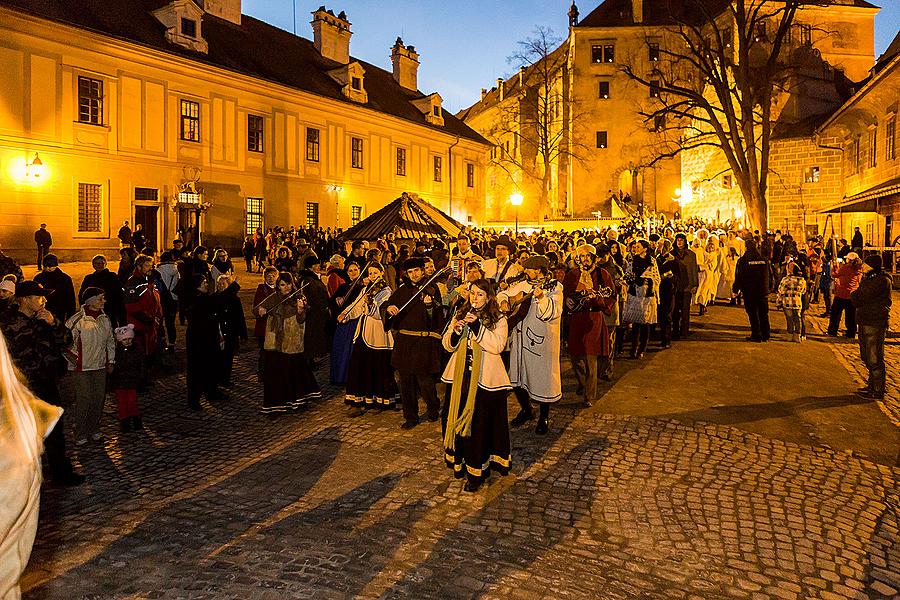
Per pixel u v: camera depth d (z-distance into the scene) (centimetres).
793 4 2667
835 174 3284
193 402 827
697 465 613
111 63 2539
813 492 554
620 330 1130
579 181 5391
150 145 2686
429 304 709
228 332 930
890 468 612
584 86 5347
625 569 426
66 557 439
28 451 145
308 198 3422
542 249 1304
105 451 673
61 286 1060
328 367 1077
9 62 2231
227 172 3002
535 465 612
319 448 668
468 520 498
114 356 708
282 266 1145
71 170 2427
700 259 1557
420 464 618
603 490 555
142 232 2677
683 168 4753
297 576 411
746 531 481
